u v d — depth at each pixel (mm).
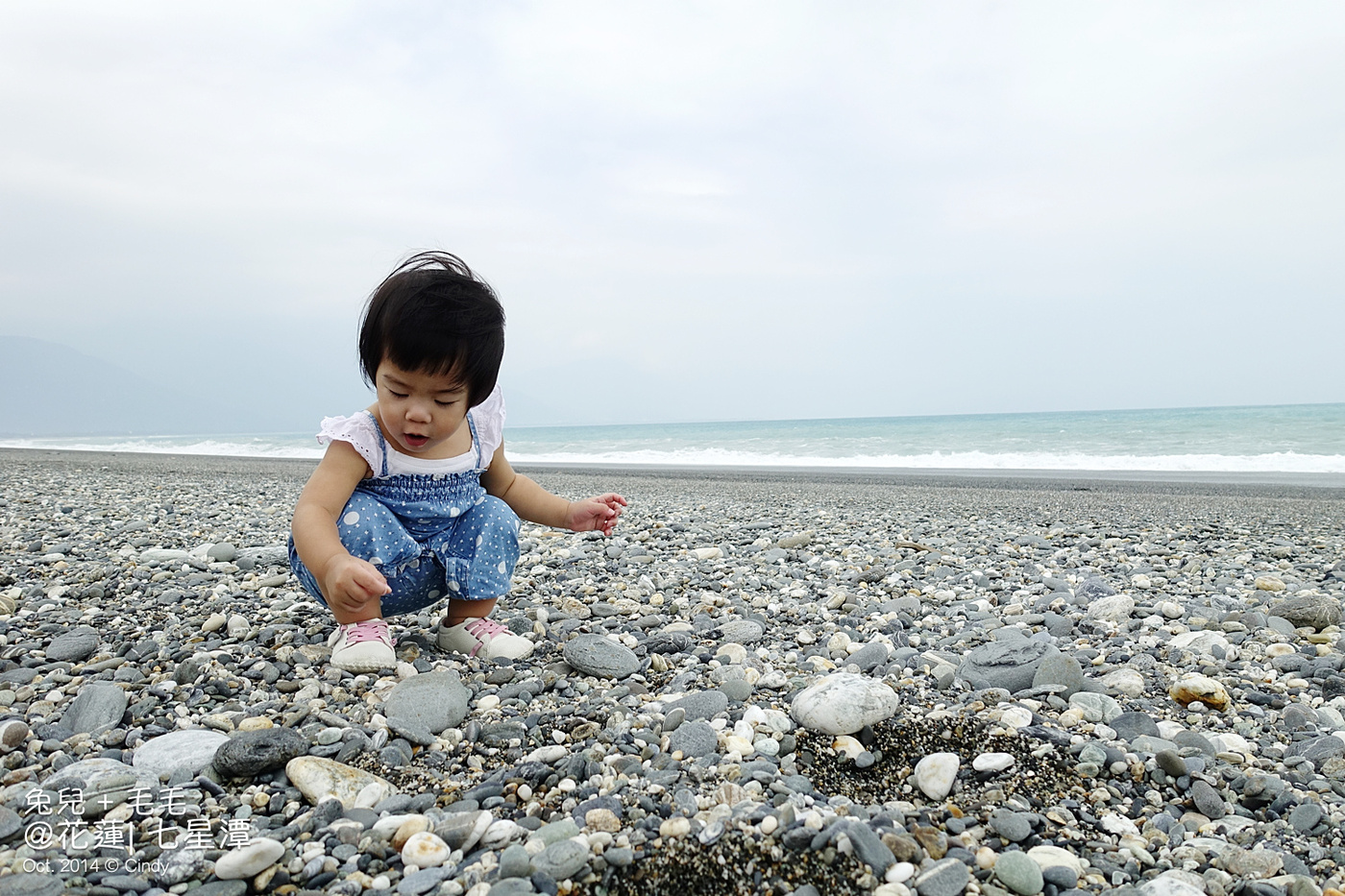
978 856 1672
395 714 2252
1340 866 1679
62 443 57125
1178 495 10727
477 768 2039
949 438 31719
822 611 3766
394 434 2615
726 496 10602
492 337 2482
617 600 3904
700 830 1679
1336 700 2568
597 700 2463
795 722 2299
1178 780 2021
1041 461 20609
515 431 81812
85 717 2240
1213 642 3123
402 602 3000
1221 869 1671
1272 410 55219
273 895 1497
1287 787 1970
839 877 1578
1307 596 3590
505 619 3375
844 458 24047
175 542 5398
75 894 1455
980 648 2889
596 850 1620
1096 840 1787
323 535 2506
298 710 2309
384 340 2398
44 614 3420
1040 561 5207
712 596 3990
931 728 2221
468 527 2992
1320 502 9461
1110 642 3264
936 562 5066
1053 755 2094
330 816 1731
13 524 6086
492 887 1480
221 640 3066
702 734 2146
